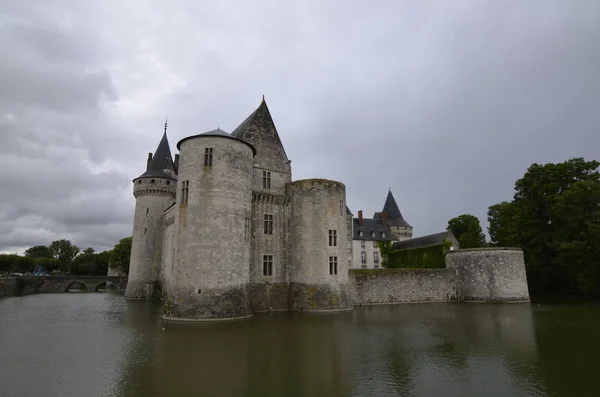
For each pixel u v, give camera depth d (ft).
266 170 108.27
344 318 83.05
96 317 85.56
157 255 145.38
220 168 83.66
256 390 35.76
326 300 96.58
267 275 100.32
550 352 51.52
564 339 60.29
